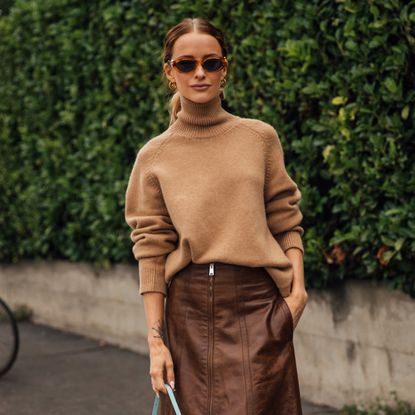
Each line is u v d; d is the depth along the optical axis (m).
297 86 5.21
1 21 9.05
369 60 4.72
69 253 8.38
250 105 5.67
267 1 5.46
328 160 5.04
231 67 5.77
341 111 4.89
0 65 9.13
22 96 8.88
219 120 3.28
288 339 3.22
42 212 8.72
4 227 9.42
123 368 7.07
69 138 8.24
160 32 6.67
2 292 9.95
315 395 5.73
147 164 3.33
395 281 4.91
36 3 8.34
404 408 5.00
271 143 3.31
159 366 3.22
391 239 4.74
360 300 5.30
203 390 3.20
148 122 6.99
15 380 6.80
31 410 5.93
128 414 5.75
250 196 3.19
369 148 4.81
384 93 4.61
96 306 8.31
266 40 5.45
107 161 7.54
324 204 5.37
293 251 3.36
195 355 3.22
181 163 3.27
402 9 4.43
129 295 7.81
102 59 7.52
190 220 3.19
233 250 3.17
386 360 5.14
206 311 3.21
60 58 8.19
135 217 3.40
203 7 6.03
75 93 7.94
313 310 5.68
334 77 4.92
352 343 5.39
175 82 3.38
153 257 3.35
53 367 7.20
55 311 9.02
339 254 5.19
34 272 9.34
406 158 4.61
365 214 4.92
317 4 5.05
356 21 4.74
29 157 8.83
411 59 4.53
